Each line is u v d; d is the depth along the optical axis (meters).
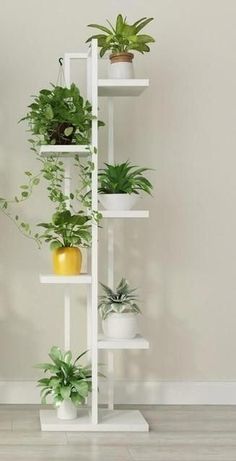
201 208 4.76
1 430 4.15
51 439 4.01
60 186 4.34
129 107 4.73
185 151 4.75
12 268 4.71
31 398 4.70
